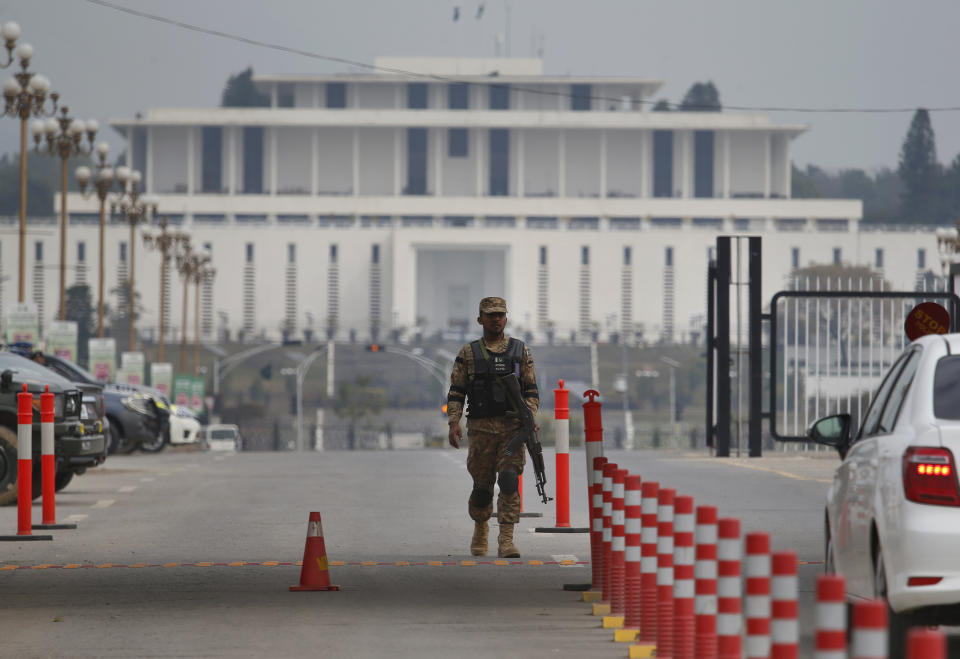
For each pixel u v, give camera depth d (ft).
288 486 211.00
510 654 75.51
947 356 71.82
